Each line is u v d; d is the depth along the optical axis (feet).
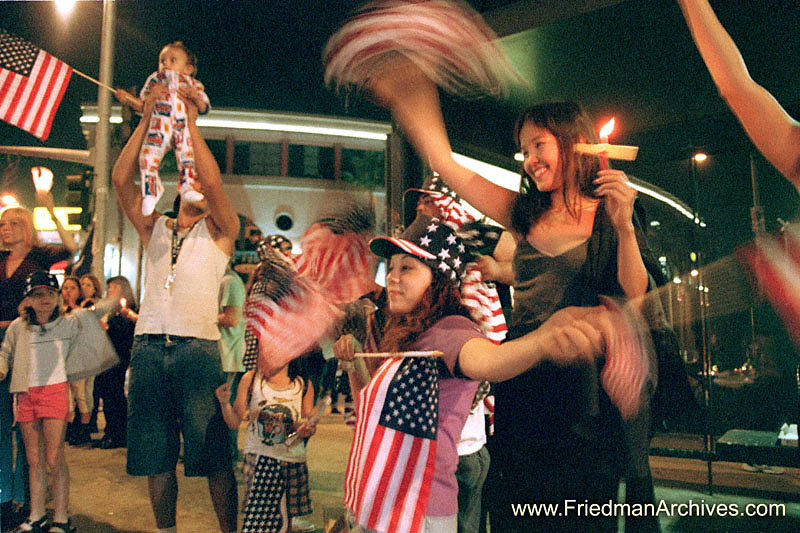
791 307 9.09
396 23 6.10
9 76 13.58
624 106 14.20
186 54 10.73
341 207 11.28
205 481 16.83
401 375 5.71
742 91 4.54
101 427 29.81
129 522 13.32
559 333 4.43
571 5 9.93
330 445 22.04
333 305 9.87
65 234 15.88
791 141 4.34
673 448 17.72
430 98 6.79
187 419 9.82
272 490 10.68
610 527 5.56
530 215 6.30
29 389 12.47
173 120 10.30
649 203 19.10
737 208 17.48
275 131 84.48
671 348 5.45
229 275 18.52
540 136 6.10
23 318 12.79
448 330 5.68
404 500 5.37
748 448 14.28
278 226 84.23
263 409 10.85
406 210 12.81
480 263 8.05
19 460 14.30
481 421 8.98
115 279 23.34
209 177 10.08
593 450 5.62
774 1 9.80
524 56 11.30
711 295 17.15
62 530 12.30
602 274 5.67
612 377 5.31
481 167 14.35
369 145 87.15
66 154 27.04
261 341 10.80
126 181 10.70
